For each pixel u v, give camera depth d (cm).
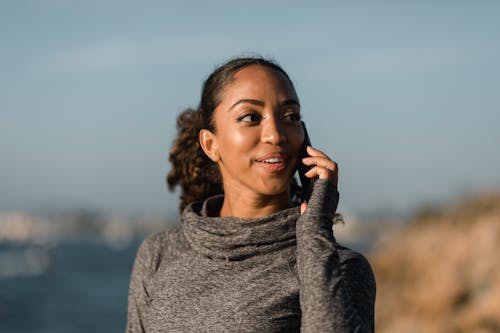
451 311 962
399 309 1130
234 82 225
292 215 220
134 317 249
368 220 9612
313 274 196
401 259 1530
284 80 226
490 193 1537
